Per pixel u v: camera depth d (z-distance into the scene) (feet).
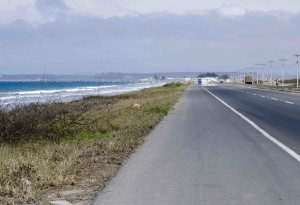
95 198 23.22
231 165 31.73
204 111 87.35
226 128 56.59
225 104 110.11
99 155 37.22
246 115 76.54
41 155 36.65
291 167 30.81
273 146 40.65
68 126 55.01
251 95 166.40
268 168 30.53
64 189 25.52
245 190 24.32
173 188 25.00
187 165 31.94
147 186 25.59
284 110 88.07
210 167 31.09
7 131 46.93
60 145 42.83
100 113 84.74
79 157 36.52
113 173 29.81
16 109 51.60
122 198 23.02
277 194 23.39
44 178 27.30
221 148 39.83
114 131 54.85
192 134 50.78
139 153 37.76
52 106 59.26
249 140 44.93
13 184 25.91
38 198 23.27
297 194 23.35
